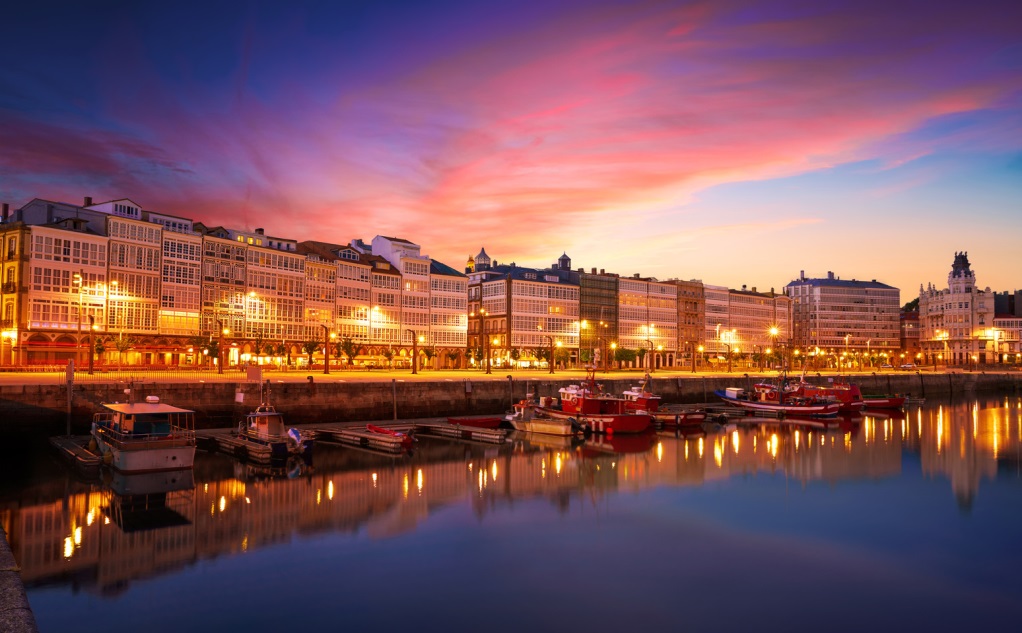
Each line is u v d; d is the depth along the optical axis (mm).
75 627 23484
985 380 162250
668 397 106500
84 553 30609
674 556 31109
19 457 50500
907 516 38094
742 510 39188
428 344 137500
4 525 34562
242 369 100625
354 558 30406
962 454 59562
